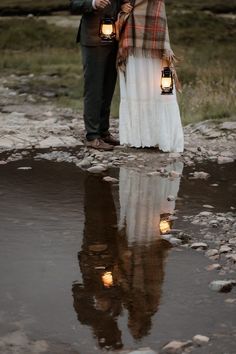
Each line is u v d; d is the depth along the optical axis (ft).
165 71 32.60
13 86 67.82
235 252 19.77
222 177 29.43
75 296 16.65
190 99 49.11
